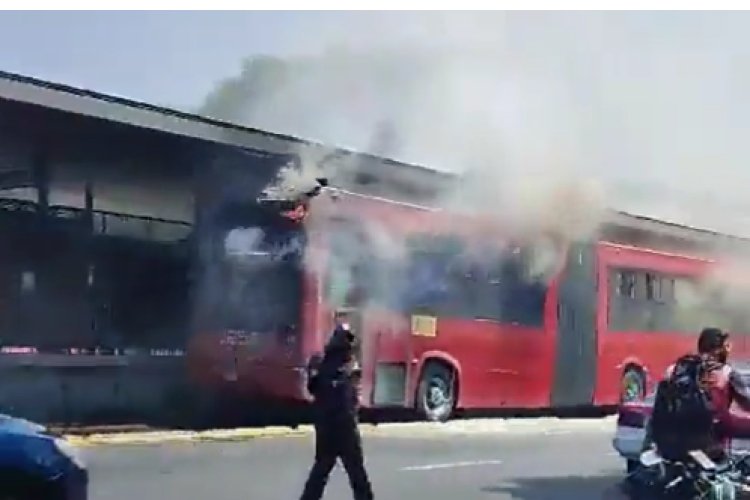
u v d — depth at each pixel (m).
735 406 9.80
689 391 9.11
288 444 14.23
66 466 6.65
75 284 17.20
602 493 10.50
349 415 8.59
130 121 15.73
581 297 19.53
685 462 9.10
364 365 15.55
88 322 17.22
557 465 12.82
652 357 20.78
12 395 15.98
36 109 15.10
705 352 9.23
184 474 11.09
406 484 10.75
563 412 20.89
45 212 17.14
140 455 12.74
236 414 16.86
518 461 13.13
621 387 20.12
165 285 17.31
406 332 16.39
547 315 18.95
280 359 14.97
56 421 16.22
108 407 16.89
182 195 17.20
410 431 16.33
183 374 16.66
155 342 17.20
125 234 17.55
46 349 16.69
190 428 15.88
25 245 16.78
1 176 16.94
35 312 16.67
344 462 8.59
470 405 17.53
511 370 18.25
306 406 15.70
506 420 18.88
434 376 16.94
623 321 20.28
